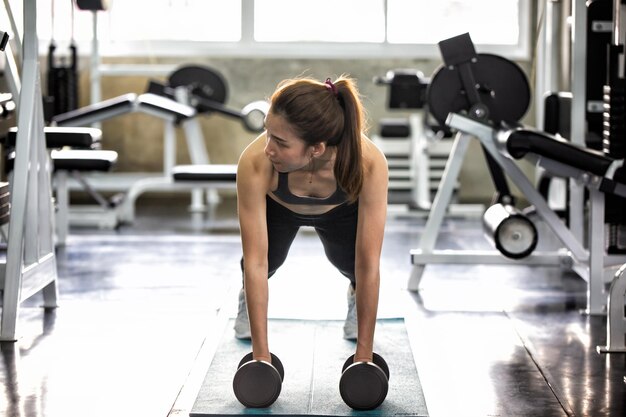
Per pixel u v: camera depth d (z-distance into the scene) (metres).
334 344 3.45
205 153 7.59
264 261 2.70
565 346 3.50
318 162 2.65
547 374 3.16
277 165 2.52
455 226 6.58
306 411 2.71
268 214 2.90
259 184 2.64
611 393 2.96
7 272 3.56
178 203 7.79
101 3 6.91
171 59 8.09
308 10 8.13
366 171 2.63
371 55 8.09
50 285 4.06
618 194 3.75
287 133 2.44
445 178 4.36
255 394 2.68
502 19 8.07
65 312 3.97
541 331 3.72
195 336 3.59
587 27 4.29
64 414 2.74
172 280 4.65
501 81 4.39
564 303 4.21
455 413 2.77
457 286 4.58
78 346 3.45
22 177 3.61
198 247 5.62
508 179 8.08
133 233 6.16
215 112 7.05
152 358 3.30
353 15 8.12
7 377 3.09
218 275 4.77
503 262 4.33
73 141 4.58
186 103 6.95
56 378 3.07
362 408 2.70
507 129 3.98
